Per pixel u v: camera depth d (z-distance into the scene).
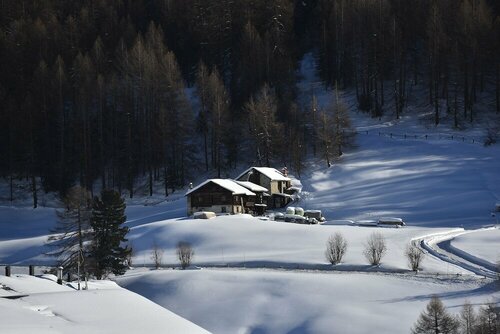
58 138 143.50
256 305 57.50
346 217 96.94
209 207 102.38
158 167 135.88
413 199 101.19
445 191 102.50
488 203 96.31
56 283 38.31
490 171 108.56
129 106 141.38
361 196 104.81
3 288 33.25
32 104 142.12
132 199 125.50
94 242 68.19
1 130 140.88
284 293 59.22
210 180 102.75
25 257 86.69
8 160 139.25
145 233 87.69
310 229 85.25
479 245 74.38
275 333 52.97
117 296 32.97
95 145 142.62
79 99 143.00
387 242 78.56
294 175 118.12
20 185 135.00
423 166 113.94
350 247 76.44
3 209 124.44
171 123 133.25
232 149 132.62
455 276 63.50
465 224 88.88
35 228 114.94
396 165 115.88
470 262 69.06
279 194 108.75
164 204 118.50
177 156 134.50
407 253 68.69
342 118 125.19
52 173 135.62
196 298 59.72
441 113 139.25
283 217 95.31
